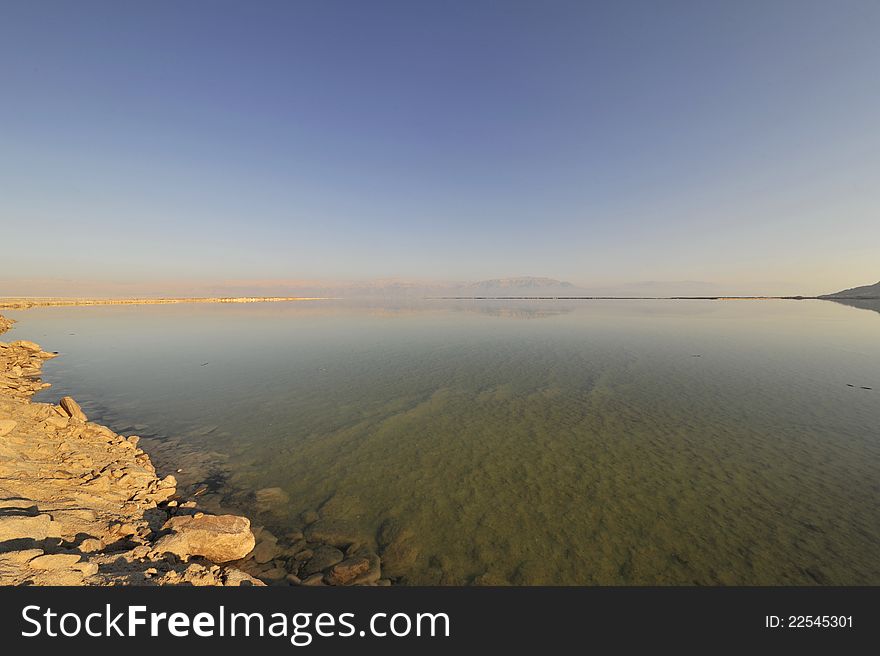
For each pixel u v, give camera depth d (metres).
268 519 9.82
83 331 50.09
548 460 13.20
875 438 14.55
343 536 9.16
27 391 20.67
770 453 13.39
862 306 116.56
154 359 31.42
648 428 16.06
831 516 9.68
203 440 14.88
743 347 36.62
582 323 63.62
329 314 90.00
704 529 9.29
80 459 11.31
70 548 7.43
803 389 21.69
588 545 8.82
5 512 7.62
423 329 55.12
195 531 8.18
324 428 16.30
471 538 9.11
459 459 13.37
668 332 49.12
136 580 6.64
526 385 23.30
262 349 36.88
